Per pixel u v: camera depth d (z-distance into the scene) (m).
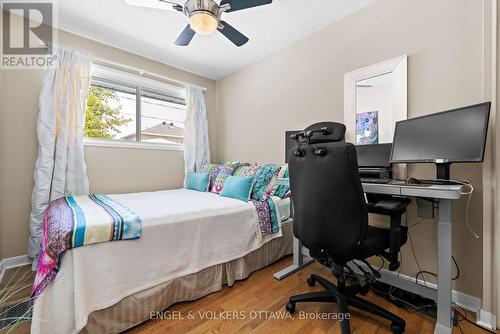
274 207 2.11
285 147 2.60
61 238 1.09
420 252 1.68
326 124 2.13
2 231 2.00
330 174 1.09
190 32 1.87
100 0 1.92
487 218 1.32
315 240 1.18
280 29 2.33
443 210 1.22
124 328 1.24
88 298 1.12
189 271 1.50
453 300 1.49
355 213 1.04
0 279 1.80
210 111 3.66
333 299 1.36
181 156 3.26
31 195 2.12
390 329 1.26
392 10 1.82
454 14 1.52
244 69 3.22
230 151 3.46
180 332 1.25
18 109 2.07
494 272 1.28
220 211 1.75
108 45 2.62
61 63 2.19
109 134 2.76
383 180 1.53
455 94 1.51
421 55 1.67
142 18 2.16
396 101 1.77
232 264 1.78
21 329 1.19
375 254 1.18
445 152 1.35
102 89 2.70
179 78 3.27
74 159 2.27
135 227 1.31
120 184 2.70
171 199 2.16
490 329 1.25
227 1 1.54
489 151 1.32
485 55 1.35
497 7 1.31
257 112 3.04
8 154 2.03
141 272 1.32
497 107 1.29
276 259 2.16
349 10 2.05
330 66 2.24
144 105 3.05
